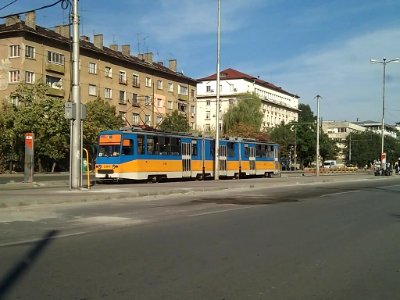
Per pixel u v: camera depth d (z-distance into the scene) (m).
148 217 13.66
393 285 6.67
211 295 6.02
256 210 15.99
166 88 80.50
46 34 56.78
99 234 10.55
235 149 41.31
